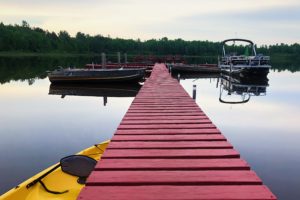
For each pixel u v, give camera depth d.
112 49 92.31
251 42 26.69
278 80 31.45
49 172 4.25
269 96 18.44
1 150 7.23
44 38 93.81
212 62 63.25
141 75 20.38
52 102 15.22
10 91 19.38
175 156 3.54
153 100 8.22
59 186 4.14
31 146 7.59
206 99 16.98
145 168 3.16
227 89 22.03
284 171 6.06
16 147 7.49
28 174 5.72
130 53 89.50
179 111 6.58
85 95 18.03
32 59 66.25
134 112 6.47
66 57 81.38
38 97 16.98
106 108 13.52
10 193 3.55
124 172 3.06
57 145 7.69
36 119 11.03
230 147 3.92
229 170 3.11
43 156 6.79
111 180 2.84
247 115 12.16
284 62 93.56
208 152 3.70
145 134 4.64
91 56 88.38
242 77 27.41
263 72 25.83
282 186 5.33
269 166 6.36
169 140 4.29
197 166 3.20
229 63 27.66
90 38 100.69
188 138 4.38
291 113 12.61
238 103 15.52
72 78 20.89
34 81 26.27
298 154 7.18
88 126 9.92
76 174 4.09
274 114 12.39
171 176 2.94
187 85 24.48
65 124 10.20
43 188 3.95
